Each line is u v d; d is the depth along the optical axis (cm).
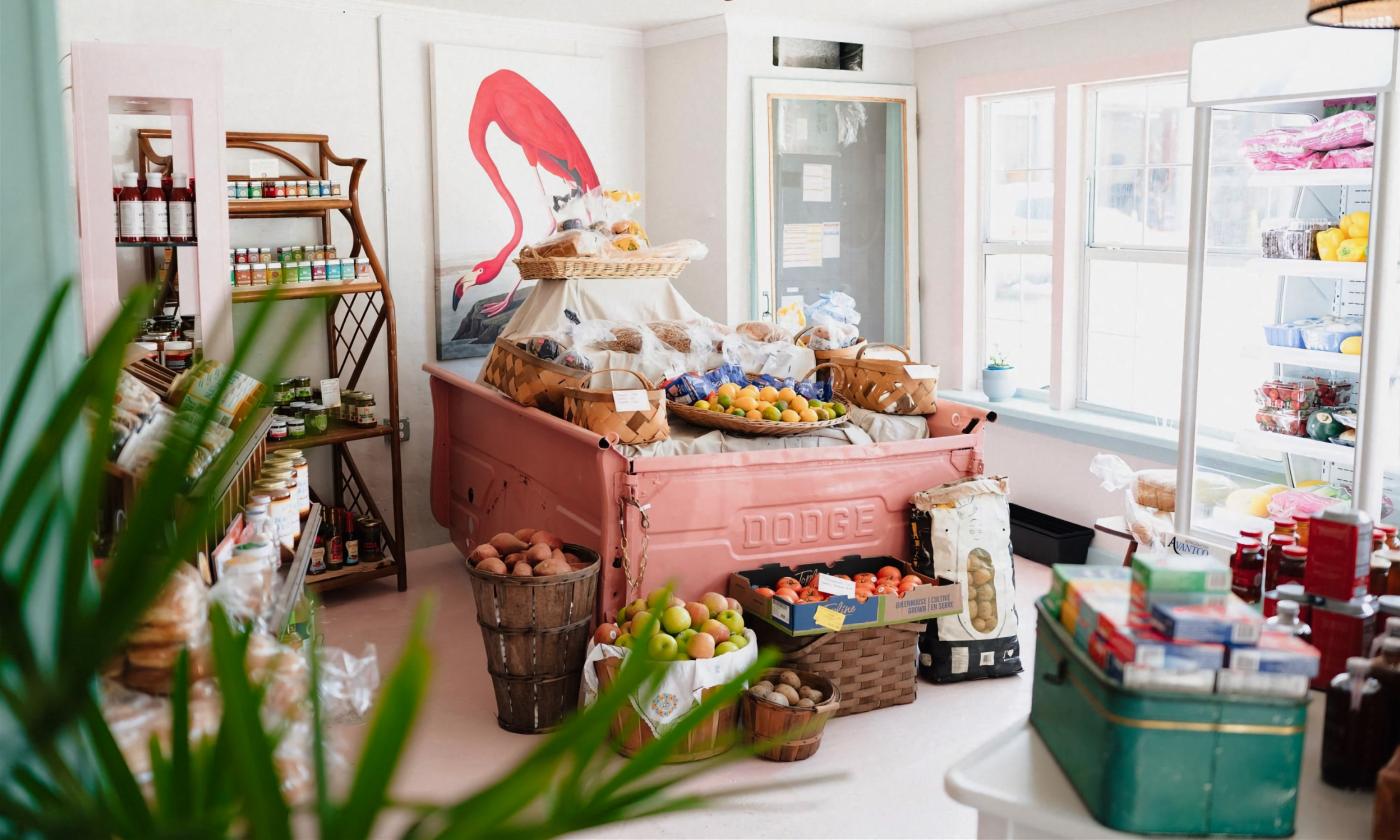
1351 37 304
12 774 72
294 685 142
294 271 471
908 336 638
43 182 111
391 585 529
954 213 612
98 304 377
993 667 415
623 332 449
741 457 394
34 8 109
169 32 482
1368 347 313
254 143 491
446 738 370
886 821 317
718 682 342
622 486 383
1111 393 553
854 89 605
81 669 62
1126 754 157
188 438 64
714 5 543
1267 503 371
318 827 64
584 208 521
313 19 517
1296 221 369
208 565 192
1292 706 155
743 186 585
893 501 422
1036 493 571
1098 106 543
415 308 561
